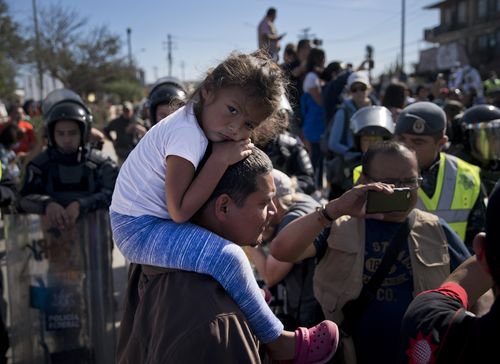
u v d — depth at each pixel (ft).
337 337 5.25
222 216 5.21
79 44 105.50
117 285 17.13
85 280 11.13
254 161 5.23
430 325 4.72
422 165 9.87
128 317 5.64
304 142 25.45
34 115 48.39
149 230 5.09
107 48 107.45
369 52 26.73
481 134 11.79
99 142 12.91
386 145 7.32
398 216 7.30
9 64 92.73
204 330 4.56
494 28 134.62
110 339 11.30
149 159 5.24
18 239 11.09
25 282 11.13
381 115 13.58
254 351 4.72
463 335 4.47
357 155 14.52
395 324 7.11
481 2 139.13
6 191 12.57
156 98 12.46
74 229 11.03
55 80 99.55
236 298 4.88
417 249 7.23
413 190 6.94
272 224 8.81
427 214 7.63
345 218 7.54
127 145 29.04
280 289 9.22
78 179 11.80
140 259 5.10
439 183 9.80
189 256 4.83
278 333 5.09
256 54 5.34
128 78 139.95
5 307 12.75
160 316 4.81
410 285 7.28
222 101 4.95
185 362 4.51
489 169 12.20
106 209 11.53
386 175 7.09
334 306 7.35
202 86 5.16
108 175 12.01
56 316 11.12
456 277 5.52
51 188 11.72
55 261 11.07
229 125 4.98
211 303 4.68
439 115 9.71
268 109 5.06
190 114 5.15
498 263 4.23
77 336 11.18
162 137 5.18
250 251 9.39
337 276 7.41
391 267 7.22
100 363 11.21
